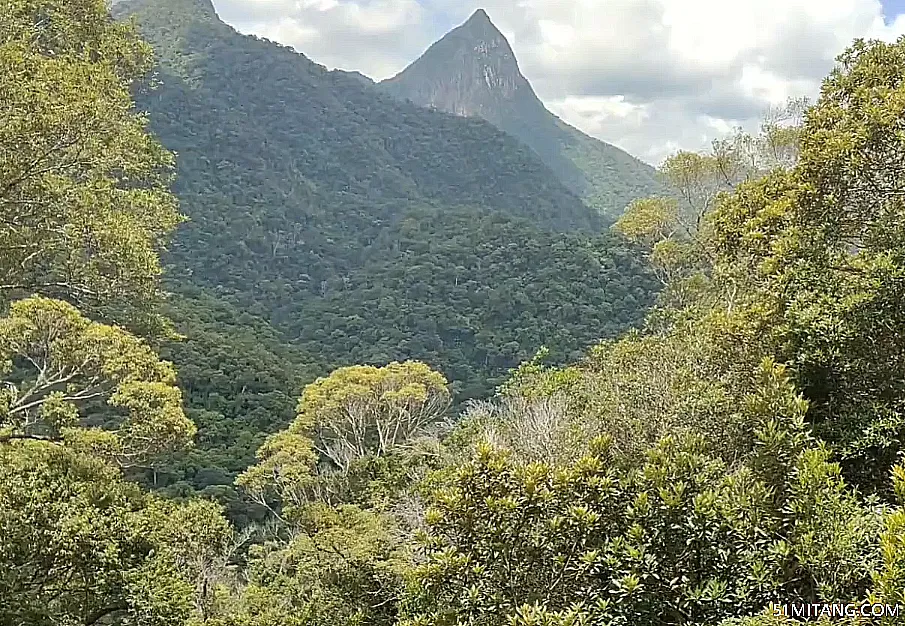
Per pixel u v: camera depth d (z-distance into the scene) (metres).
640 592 3.99
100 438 7.91
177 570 7.48
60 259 8.17
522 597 4.43
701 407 5.92
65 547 6.10
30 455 6.82
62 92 6.65
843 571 3.62
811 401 5.34
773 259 5.97
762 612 3.52
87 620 6.55
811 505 3.90
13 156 6.64
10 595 6.10
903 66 6.87
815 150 6.31
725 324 6.34
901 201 5.91
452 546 4.83
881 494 4.84
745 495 4.21
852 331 5.23
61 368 8.36
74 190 7.77
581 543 4.38
